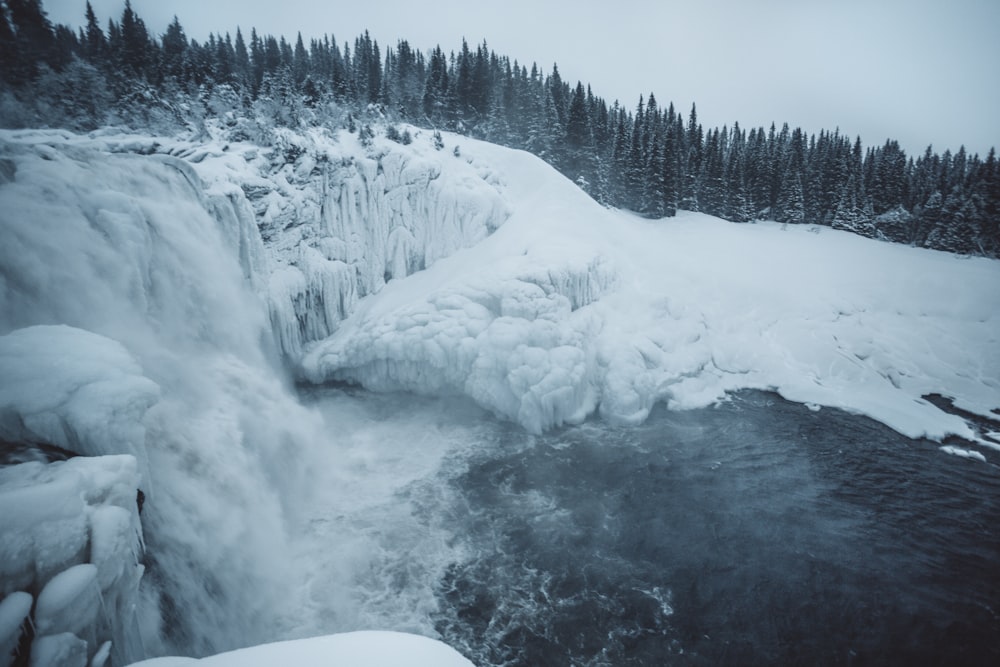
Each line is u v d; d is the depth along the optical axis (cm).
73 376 765
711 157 5191
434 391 2209
